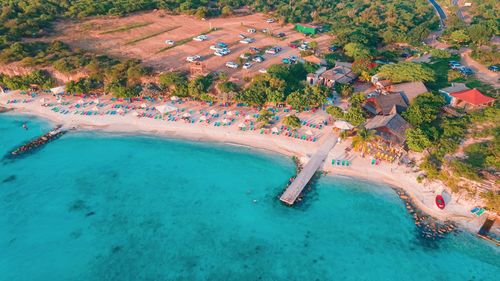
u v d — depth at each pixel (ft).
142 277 134.41
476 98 215.10
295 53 312.29
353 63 285.02
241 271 137.28
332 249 146.30
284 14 403.54
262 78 247.70
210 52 306.55
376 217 160.04
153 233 152.56
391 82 253.85
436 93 225.56
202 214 162.50
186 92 246.27
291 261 141.38
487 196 155.02
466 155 176.96
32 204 166.71
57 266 138.10
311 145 202.28
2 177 182.80
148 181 181.88
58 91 247.09
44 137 213.05
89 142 211.00
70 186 177.88
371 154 192.13
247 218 160.66
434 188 170.19
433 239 149.18
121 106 242.58
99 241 148.46
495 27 341.41
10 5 355.15
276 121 222.48
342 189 174.70
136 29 349.00
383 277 135.54
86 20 358.02
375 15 399.24
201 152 202.39
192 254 143.74
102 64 268.00
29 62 265.54
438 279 134.51
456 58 295.28
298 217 160.86
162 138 214.28
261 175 185.26
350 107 220.64
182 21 378.12
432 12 446.60
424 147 179.22
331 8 449.48
